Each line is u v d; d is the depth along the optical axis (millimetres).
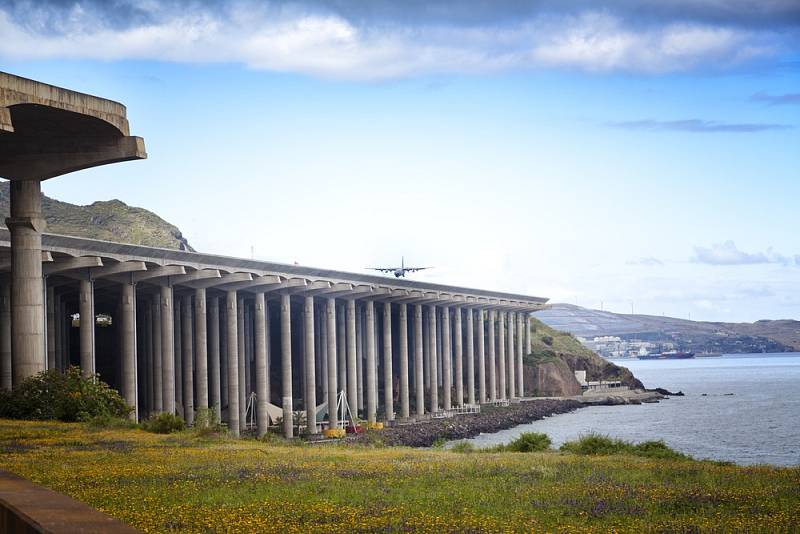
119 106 62750
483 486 31000
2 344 85625
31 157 65375
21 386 63031
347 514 24891
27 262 65938
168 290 91750
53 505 9914
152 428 58219
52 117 59375
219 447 47625
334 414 119750
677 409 180000
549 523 23859
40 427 55375
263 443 54719
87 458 39281
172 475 33250
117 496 27625
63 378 63969
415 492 29453
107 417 60000
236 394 101562
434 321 155750
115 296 107875
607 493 29266
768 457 91375
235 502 26938
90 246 80125
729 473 36156
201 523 23078
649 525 23547
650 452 49781
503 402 182750
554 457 45188
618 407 190875
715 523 23938
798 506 26875
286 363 109750
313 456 43312
